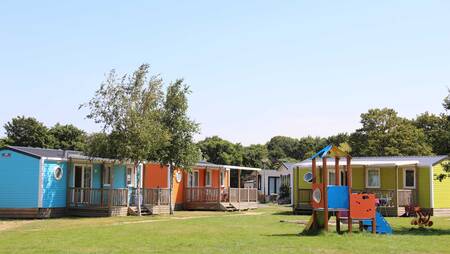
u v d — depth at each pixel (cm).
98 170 3528
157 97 3253
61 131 5688
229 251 1564
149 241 1825
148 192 3488
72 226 2456
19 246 1677
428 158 3816
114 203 3225
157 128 3183
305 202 3650
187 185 4241
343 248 1648
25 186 3122
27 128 5528
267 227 2445
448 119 2442
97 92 3145
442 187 3675
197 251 1564
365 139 6162
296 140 11119
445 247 1708
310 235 2047
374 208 2131
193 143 3522
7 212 3134
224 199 4084
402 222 2900
